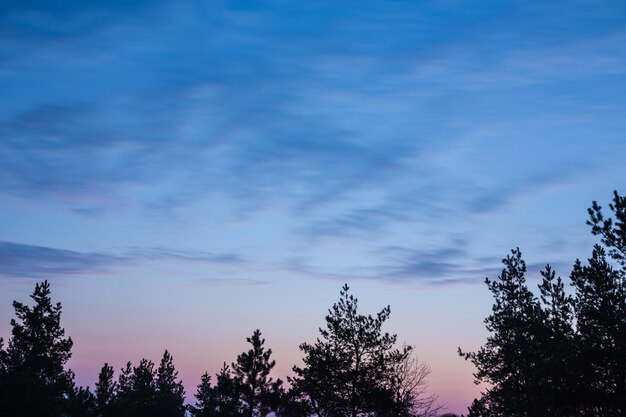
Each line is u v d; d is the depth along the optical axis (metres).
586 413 24.44
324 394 36.91
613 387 23.39
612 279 24.16
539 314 28.25
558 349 25.80
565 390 24.72
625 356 22.92
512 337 30.62
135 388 58.78
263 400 43.81
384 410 35.59
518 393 28.56
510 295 31.61
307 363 37.72
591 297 24.30
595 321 24.12
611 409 23.59
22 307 40.53
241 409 44.72
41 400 38.62
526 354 28.61
